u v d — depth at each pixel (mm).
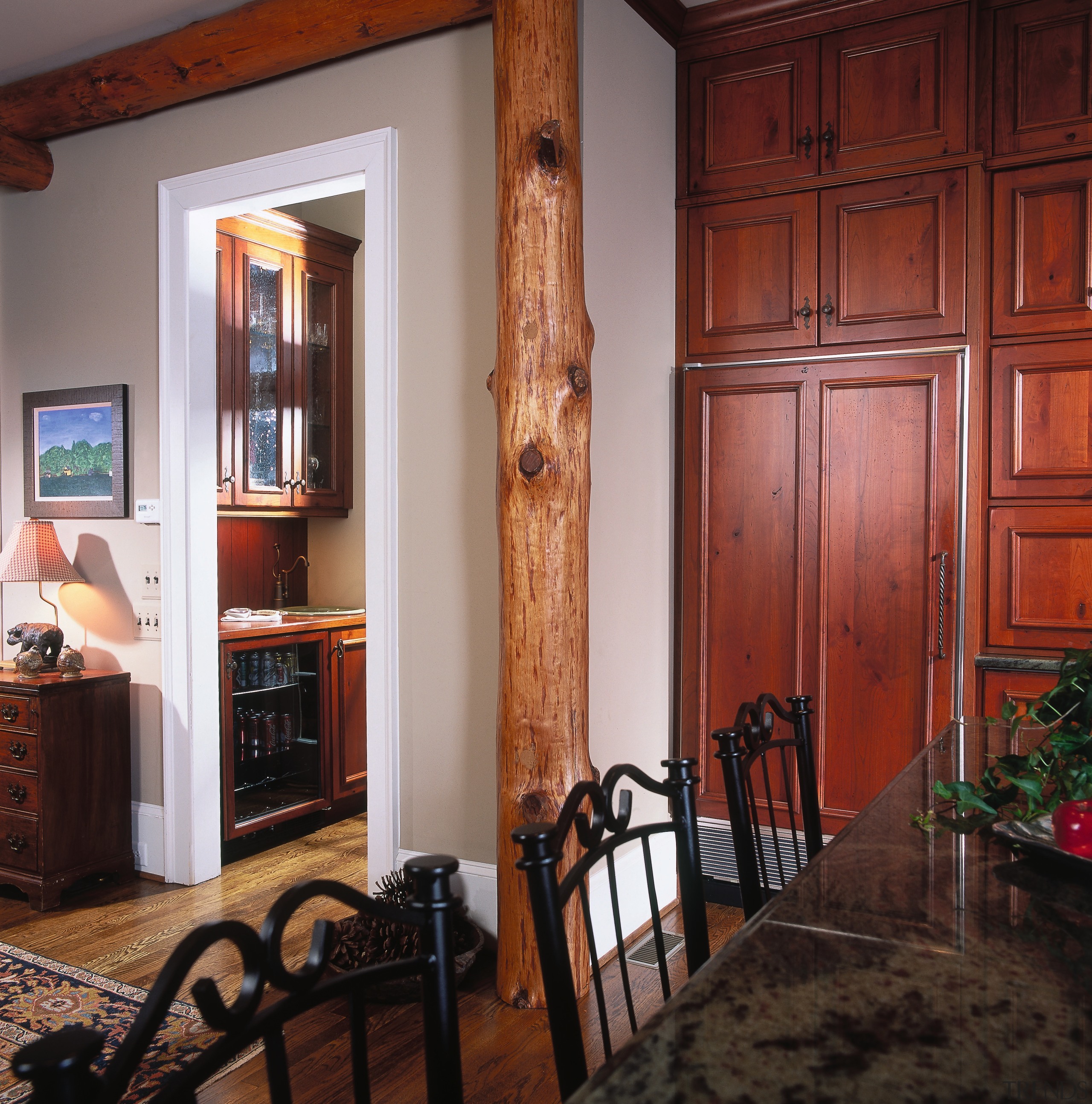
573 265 2600
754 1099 610
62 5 3248
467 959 2705
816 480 3244
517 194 2562
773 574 3318
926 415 3107
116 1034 2457
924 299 3117
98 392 3783
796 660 3277
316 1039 2451
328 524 5020
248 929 676
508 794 2619
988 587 3096
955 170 3076
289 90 3332
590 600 2883
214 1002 639
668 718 3447
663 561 3396
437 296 3057
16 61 3676
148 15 3338
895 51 3139
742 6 3281
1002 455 3076
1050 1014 735
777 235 3311
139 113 3629
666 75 3361
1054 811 1191
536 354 2564
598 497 2936
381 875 3154
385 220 3117
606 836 2910
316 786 4297
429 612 3084
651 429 3283
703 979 802
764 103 3320
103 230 3779
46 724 3359
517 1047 2400
